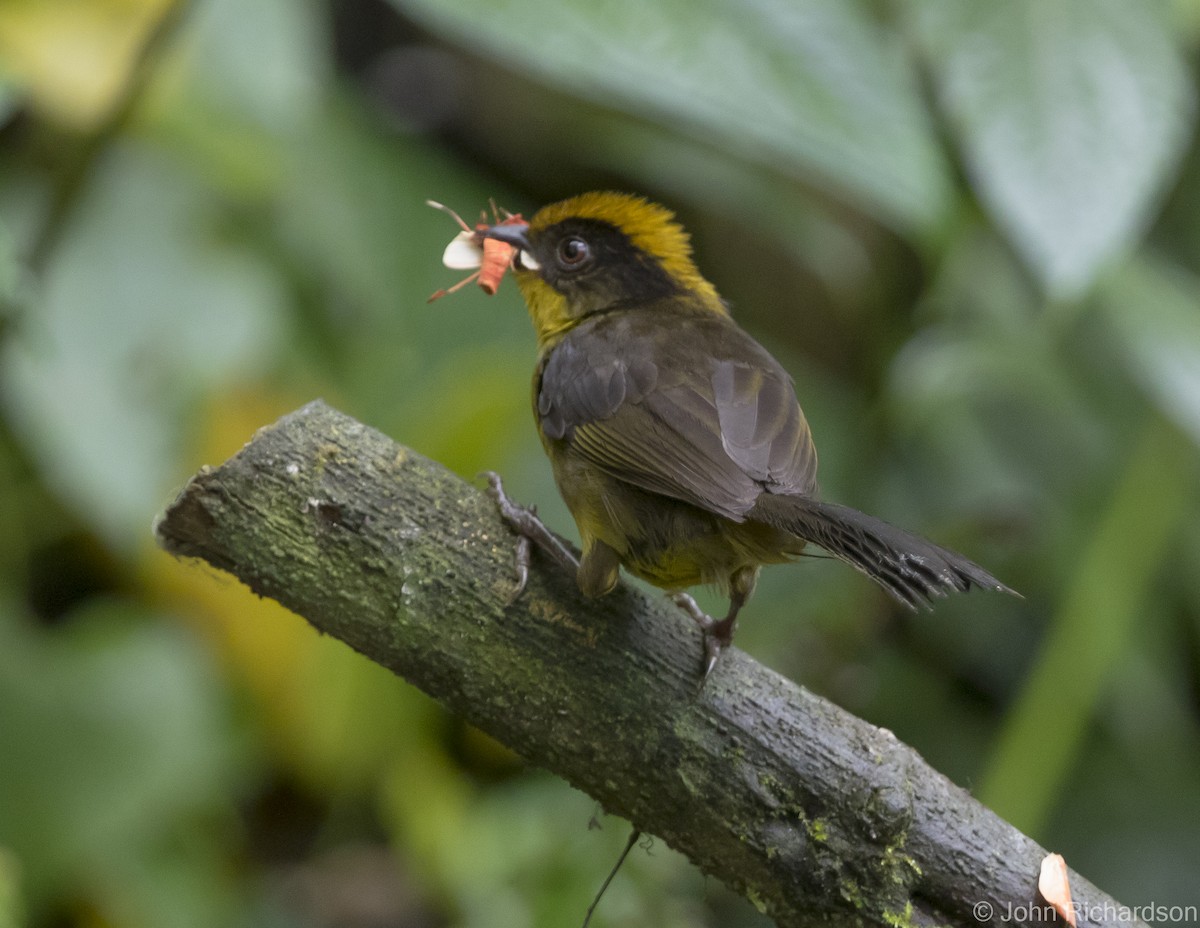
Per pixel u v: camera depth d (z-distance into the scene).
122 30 10.70
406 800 11.45
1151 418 10.81
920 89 8.68
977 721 13.37
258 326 12.11
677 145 12.97
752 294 15.66
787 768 6.15
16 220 11.63
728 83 7.71
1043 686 10.81
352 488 6.21
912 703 13.24
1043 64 7.87
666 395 7.40
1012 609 13.47
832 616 11.35
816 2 7.95
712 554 7.04
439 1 7.70
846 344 15.53
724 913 11.21
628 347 7.79
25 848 10.78
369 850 12.88
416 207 13.30
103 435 11.28
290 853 12.77
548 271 8.70
